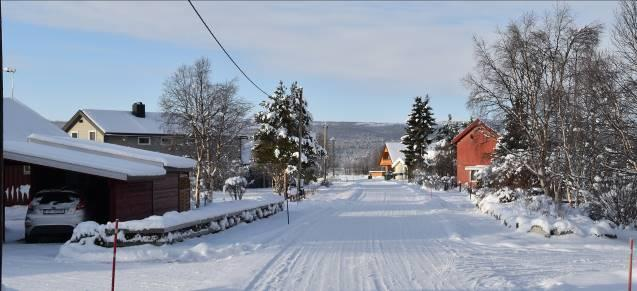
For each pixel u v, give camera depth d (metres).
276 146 45.22
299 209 31.41
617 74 19.36
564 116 26.75
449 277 11.27
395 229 20.61
